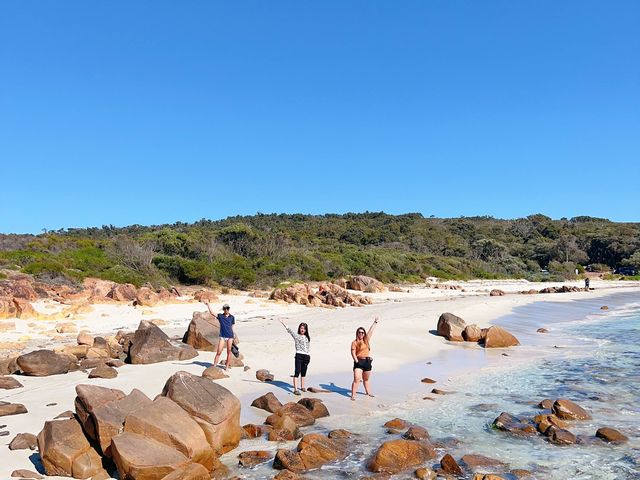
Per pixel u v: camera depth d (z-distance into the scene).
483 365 16.83
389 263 65.38
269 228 94.00
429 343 20.72
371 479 7.78
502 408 11.73
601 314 33.69
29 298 28.05
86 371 13.87
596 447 9.34
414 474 8.00
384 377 14.77
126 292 30.81
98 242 50.28
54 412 10.11
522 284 65.88
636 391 13.36
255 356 16.34
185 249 49.19
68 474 7.37
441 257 81.88
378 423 10.53
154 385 12.36
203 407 8.53
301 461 8.14
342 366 15.78
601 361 17.48
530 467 8.41
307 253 58.00
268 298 35.31
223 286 41.94
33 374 13.20
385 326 23.77
